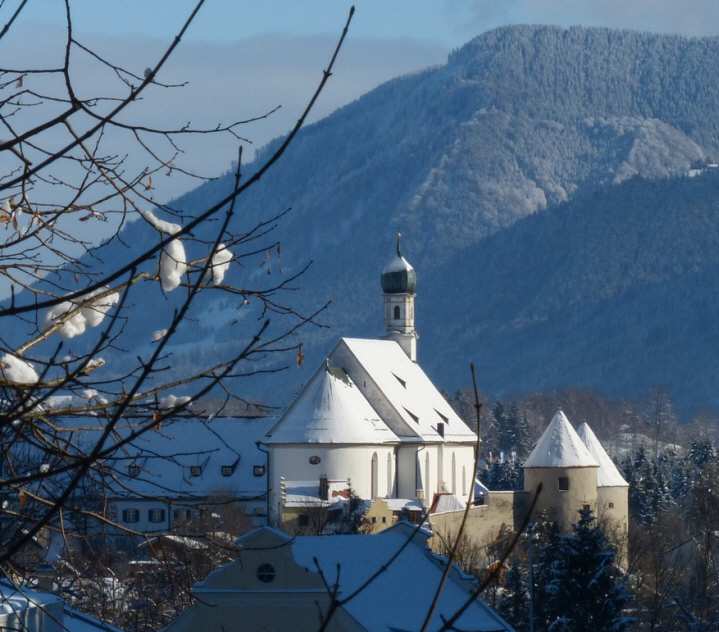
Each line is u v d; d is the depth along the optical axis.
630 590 183.88
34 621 59.19
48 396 25.64
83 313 29.47
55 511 23.92
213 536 47.22
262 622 114.12
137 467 32.16
